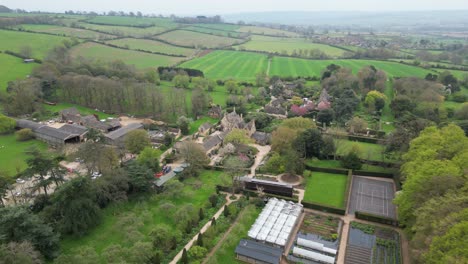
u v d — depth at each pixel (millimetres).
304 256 91000
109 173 112688
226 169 134500
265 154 158000
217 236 96938
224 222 103438
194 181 130875
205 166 141000
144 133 153875
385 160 148000
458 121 182875
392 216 108625
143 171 117000
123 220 99688
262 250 90000
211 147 158625
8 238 79188
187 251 89875
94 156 122562
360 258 90438
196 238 96438
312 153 146750
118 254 85500
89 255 82875
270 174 137125
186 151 137000
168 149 163875
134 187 115938
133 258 83625
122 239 95250
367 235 99688
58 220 96562
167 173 136375
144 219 103562
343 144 167625
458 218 70312
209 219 105438
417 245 79062
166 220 105188
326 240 97500
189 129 191500
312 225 104875
